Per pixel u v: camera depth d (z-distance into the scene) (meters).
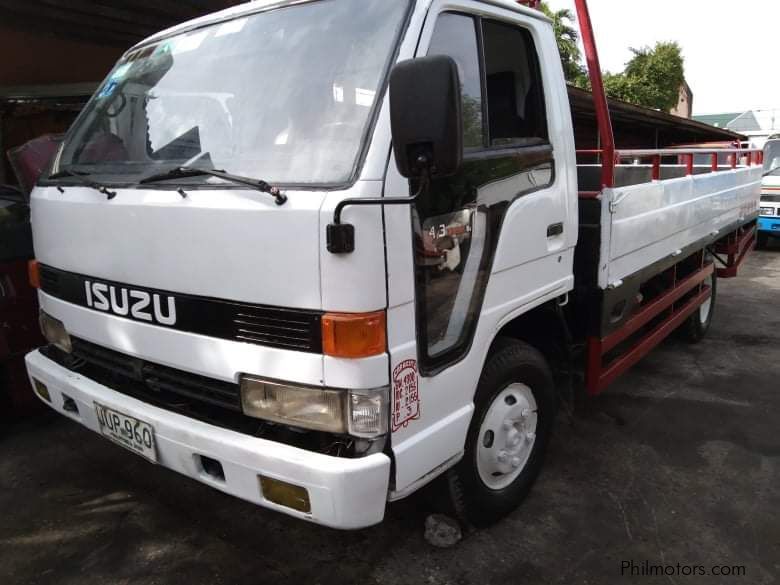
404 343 2.15
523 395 3.00
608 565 2.73
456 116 1.76
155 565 2.70
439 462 2.38
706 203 5.04
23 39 6.73
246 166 2.22
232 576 2.64
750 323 6.65
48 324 2.99
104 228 2.47
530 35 2.90
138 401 2.48
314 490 2.01
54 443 3.73
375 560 2.73
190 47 2.79
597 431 4.03
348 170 2.01
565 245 3.07
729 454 3.73
